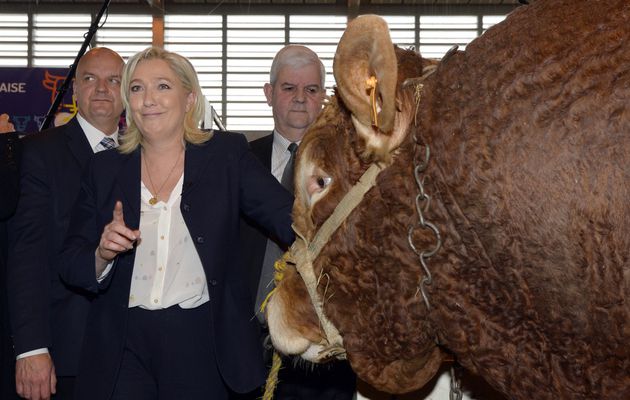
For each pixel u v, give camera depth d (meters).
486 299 2.07
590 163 1.83
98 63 3.80
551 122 1.88
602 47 1.87
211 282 2.92
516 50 1.97
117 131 3.92
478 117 1.96
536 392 2.06
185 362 2.91
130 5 17.84
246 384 2.92
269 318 2.53
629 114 1.80
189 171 3.01
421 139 2.05
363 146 2.16
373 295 2.25
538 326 2.03
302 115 3.87
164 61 3.04
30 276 3.30
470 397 2.83
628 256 1.81
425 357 2.34
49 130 3.70
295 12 18.03
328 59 18.06
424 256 2.10
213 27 18.08
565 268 1.89
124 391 2.93
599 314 1.88
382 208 2.16
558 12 1.98
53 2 17.67
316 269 2.32
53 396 3.41
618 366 1.92
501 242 1.95
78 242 3.02
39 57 17.67
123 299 2.92
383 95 1.97
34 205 3.41
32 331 3.23
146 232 2.97
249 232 3.48
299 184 2.36
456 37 17.84
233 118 18.08
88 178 3.11
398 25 17.95
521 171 1.90
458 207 2.01
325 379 3.46
